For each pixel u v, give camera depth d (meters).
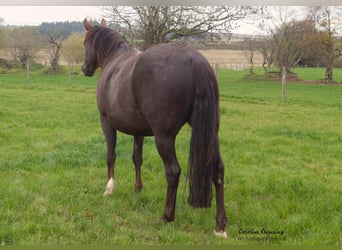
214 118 3.55
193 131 3.53
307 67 54.38
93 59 5.52
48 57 43.03
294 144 8.23
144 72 3.69
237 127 9.98
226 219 3.84
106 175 5.83
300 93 23.14
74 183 5.40
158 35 16.56
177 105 3.58
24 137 8.15
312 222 4.14
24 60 39.53
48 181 5.43
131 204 4.70
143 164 6.36
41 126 9.48
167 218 4.12
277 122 10.98
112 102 4.28
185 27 16.52
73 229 4.01
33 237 3.80
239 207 4.63
